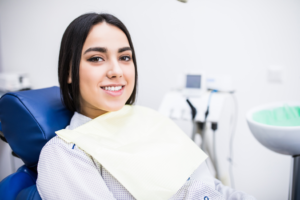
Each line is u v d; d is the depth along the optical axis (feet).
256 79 4.45
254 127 2.41
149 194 1.74
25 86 4.61
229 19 4.31
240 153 4.79
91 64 1.90
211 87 3.96
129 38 2.20
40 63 4.66
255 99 4.54
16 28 4.58
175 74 4.68
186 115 3.40
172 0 4.36
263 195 4.28
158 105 4.86
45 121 2.04
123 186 1.80
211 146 4.32
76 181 1.63
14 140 2.08
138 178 1.77
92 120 2.04
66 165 1.67
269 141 2.33
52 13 4.38
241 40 4.34
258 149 4.66
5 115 2.05
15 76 4.44
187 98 3.55
